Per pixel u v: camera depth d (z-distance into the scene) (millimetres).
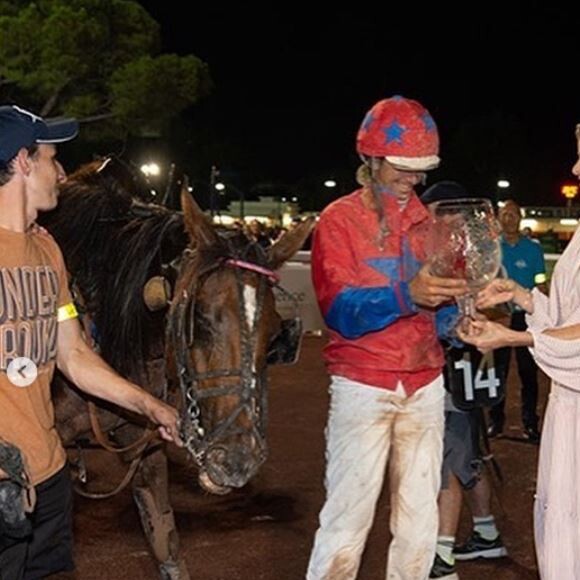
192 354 3842
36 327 3340
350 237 4109
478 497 5867
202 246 3959
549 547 3814
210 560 5832
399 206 4133
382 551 5988
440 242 3729
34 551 3469
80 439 4887
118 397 3697
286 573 5656
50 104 31781
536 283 8492
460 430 5324
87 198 4766
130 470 4574
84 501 6914
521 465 8031
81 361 3709
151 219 4629
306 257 13070
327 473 4324
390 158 4027
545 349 3721
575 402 3779
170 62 30953
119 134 33562
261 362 3867
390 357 4184
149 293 4324
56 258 3562
